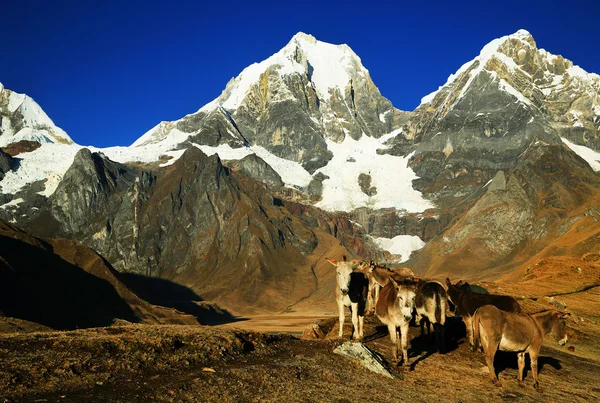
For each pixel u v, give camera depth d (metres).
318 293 190.38
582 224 160.25
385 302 15.88
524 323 15.10
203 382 11.62
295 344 17.12
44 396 9.93
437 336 18.22
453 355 18.02
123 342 13.38
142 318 115.19
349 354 15.34
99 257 128.38
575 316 32.97
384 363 15.17
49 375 10.95
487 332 15.03
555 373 18.02
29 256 106.88
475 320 15.60
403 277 19.44
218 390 11.26
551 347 25.11
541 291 44.88
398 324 15.43
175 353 13.58
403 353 15.45
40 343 12.83
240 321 147.88
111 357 12.49
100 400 9.97
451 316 24.61
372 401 11.79
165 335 14.63
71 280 110.06
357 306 17.50
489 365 14.98
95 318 98.44
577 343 27.09
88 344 13.00
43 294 94.44
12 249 105.44
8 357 11.48
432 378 14.71
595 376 18.73
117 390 10.66
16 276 93.44
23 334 14.05
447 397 12.95
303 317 154.38
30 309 86.25
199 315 161.00
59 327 85.81
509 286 47.28
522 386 15.06
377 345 18.23
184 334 15.12
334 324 24.56
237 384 11.84
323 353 15.65
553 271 57.69
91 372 11.53
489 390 14.16
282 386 12.07
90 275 119.69
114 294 116.56
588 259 62.22
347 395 11.99
